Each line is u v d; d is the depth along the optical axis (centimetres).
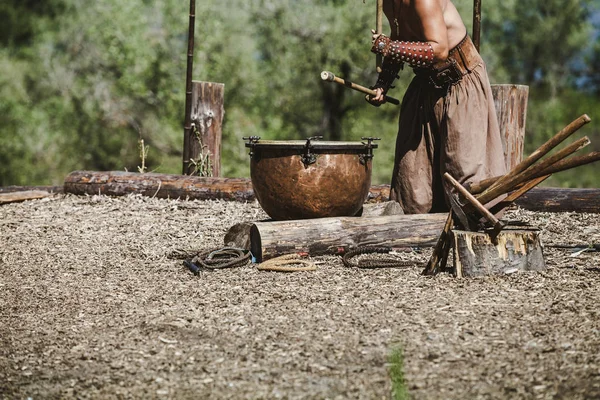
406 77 5147
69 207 1950
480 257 1241
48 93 6041
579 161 1180
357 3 4978
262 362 920
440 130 1467
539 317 1030
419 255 1399
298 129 5494
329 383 858
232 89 5288
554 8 6112
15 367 931
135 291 1234
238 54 5306
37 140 5984
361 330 1009
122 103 5728
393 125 5428
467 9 4888
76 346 992
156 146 5681
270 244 1362
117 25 5284
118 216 1838
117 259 1459
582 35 6250
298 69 5162
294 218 1453
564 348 919
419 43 1396
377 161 5319
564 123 6556
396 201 1546
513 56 6112
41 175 6047
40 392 862
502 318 1031
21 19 6038
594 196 1777
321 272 1296
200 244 1562
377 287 1198
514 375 855
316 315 1075
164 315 1103
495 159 1463
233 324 1052
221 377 884
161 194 2038
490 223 1299
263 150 1442
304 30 5100
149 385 870
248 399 828
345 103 5328
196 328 1043
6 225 1773
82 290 1249
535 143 6138
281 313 1091
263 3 5116
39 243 1603
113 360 943
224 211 1870
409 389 832
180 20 5200
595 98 6656
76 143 5947
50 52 6006
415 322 1028
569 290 1148
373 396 824
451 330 995
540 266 1270
